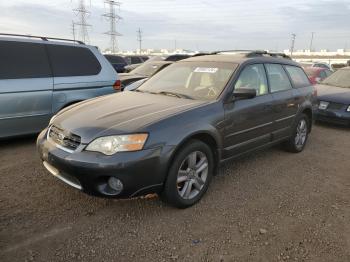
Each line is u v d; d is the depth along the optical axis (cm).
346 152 595
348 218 348
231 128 395
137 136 303
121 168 293
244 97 394
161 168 314
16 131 518
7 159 474
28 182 399
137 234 302
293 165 505
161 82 466
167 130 319
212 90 405
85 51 608
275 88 493
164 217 332
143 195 316
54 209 338
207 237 302
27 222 313
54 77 552
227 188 408
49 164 339
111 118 332
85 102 413
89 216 328
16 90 506
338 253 288
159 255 274
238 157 431
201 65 462
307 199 389
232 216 340
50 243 283
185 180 347
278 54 566
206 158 366
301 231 319
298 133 565
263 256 279
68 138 324
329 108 805
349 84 898
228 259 274
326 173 479
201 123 350
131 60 2294
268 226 325
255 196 389
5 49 509
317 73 1280
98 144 302
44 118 546
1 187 383
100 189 305
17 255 265
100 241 289
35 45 543
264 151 572
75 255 270
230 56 479
